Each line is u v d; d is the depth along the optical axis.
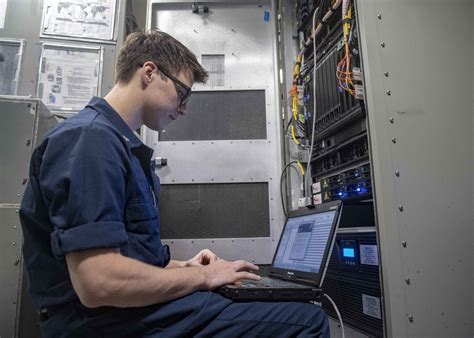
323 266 1.00
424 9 1.29
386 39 1.23
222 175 1.98
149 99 1.00
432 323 1.06
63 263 0.79
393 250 1.08
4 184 1.28
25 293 1.25
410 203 1.12
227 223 1.92
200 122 2.04
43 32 1.83
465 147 1.21
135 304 0.72
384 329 1.06
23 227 0.83
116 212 0.74
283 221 1.92
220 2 2.20
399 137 1.16
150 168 1.03
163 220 1.92
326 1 1.65
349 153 1.48
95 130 0.79
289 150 2.00
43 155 0.79
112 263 0.70
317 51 1.74
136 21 2.26
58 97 1.78
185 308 0.78
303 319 0.80
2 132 1.31
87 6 1.90
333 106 1.55
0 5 1.83
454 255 1.12
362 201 1.34
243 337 0.78
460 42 1.30
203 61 2.14
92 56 1.85
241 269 0.96
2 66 1.77
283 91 2.08
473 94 1.26
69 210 0.71
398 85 1.21
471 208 1.17
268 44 2.17
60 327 0.78
